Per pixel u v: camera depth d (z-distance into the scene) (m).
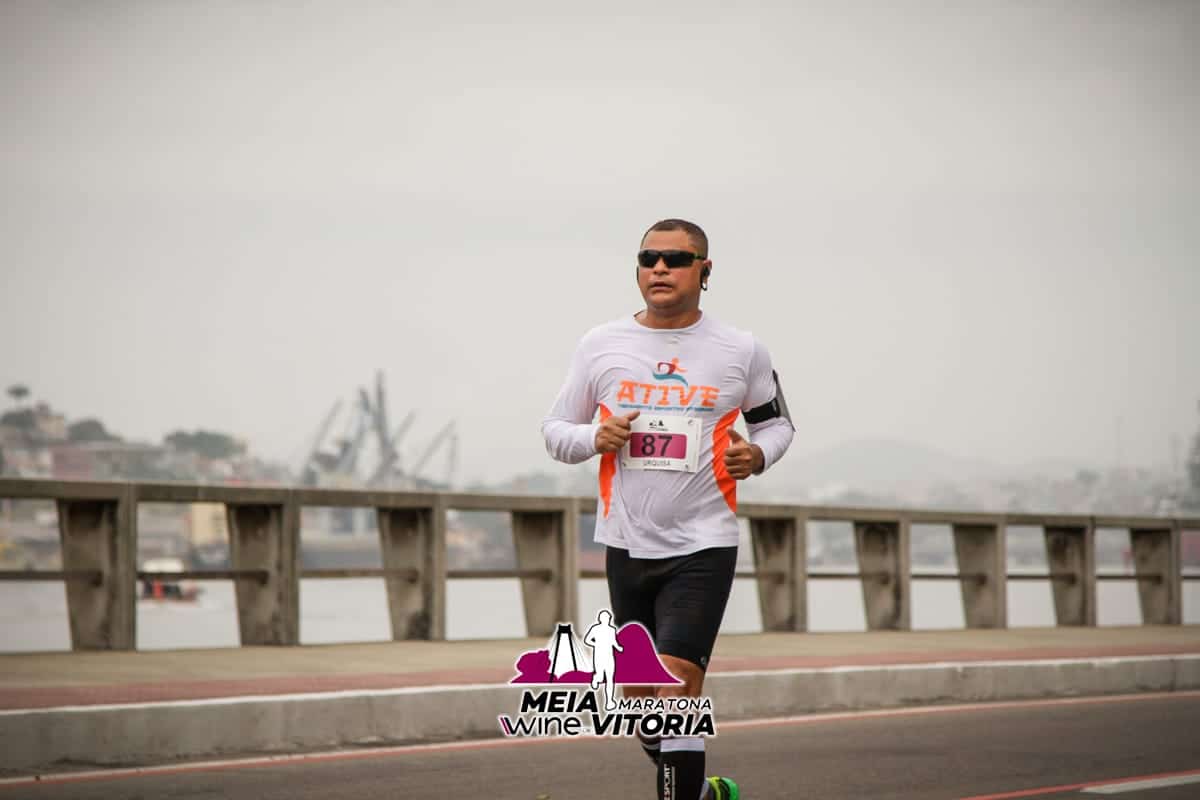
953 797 8.66
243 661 12.67
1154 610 23.02
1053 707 13.33
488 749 10.28
